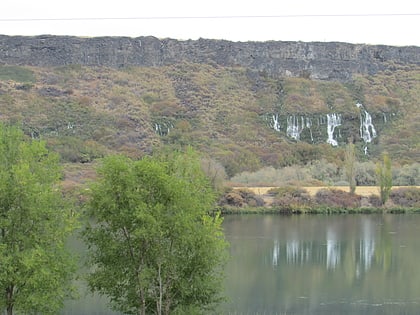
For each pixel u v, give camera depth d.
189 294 24.00
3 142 23.80
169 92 138.62
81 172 78.38
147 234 22.25
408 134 126.44
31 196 22.86
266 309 33.03
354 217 73.81
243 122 126.62
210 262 23.80
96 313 30.59
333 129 129.12
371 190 84.31
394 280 40.38
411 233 60.31
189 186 24.03
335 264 45.09
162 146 100.06
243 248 51.28
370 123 133.62
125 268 23.56
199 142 110.50
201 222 24.02
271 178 91.31
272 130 126.12
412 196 81.25
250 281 39.56
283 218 72.56
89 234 23.64
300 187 83.62
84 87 133.38
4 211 22.95
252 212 76.44
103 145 99.88
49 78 135.50
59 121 109.00
